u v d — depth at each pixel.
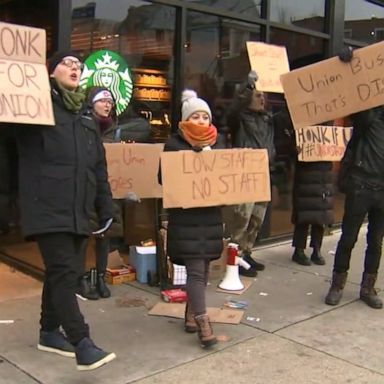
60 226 3.15
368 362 3.74
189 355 3.73
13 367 3.48
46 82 3.25
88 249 5.22
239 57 6.36
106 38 5.26
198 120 3.96
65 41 4.78
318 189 5.84
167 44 5.73
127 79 5.47
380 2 8.23
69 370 3.47
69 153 3.20
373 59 4.41
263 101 5.48
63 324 3.20
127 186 4.78
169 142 4.01
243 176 4.03
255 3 6.46
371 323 4.44
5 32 3.17
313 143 5.75
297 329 4.25
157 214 5.15
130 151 4.77
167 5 5.64
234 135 5.51
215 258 3.96
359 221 4.75
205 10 5.89
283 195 7.03
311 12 7.19
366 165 4.64
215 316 4.43
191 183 3.85
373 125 4.63
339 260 4.85
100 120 4.78
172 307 4.59
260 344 3.95
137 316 4.41
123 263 5.53
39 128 3.17
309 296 5.04
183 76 5.80
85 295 4.75
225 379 3.42
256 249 6.63
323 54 7.40
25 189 3.20
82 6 5.04
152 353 3.75
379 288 5.36
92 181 3.34
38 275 5.18
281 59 5.64
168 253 3.98
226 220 5.56
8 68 3.17
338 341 4.06
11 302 4.59
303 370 3.58
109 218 3.56
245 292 5.08
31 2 5.07
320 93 4.58
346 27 7.80
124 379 3.38
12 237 5.58
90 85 5.18
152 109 5.70
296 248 6.09
